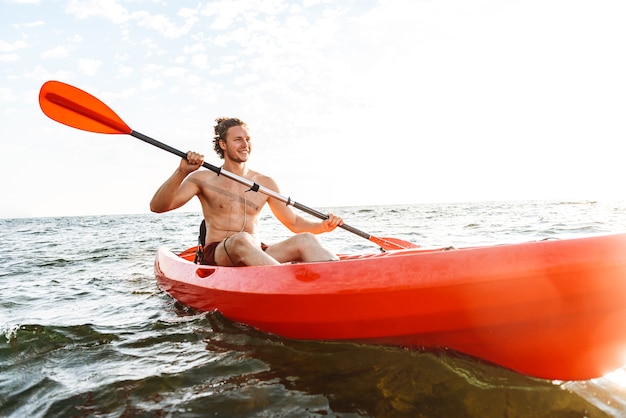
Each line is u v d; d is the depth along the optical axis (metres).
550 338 1.86
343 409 1.72
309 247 2.92
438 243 7.32
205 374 2.07
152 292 4.10
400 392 1.84
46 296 4.08
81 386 1.99
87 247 9.33
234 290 2.58
